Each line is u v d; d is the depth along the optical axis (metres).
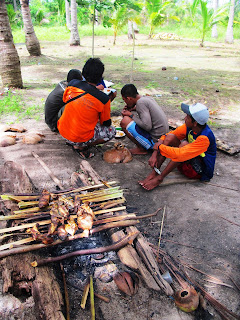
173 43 18.48
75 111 3.79
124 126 4.30
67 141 4.34
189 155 3.29
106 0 7.89
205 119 3.15
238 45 18.16
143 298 2.30
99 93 3.78
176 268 2.53
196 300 2.21
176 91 7.62
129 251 2.49
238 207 3.30
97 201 2.95
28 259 2.33
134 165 4.16
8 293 2.24
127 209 3.24
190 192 3.57
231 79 9.13
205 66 11.26
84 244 2.70
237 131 5.29
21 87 7.45
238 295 2.35
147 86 7.95
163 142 3.59
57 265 2.51
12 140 4.55
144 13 19.92
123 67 10.62
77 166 4.05
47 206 2.82
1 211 2.80
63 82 4.51
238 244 2.81
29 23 11.55
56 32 21.34
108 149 4.59
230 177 3.91
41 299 2.04
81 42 17.45
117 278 2.36
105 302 2.26
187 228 2.99
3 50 6.99
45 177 3.72
